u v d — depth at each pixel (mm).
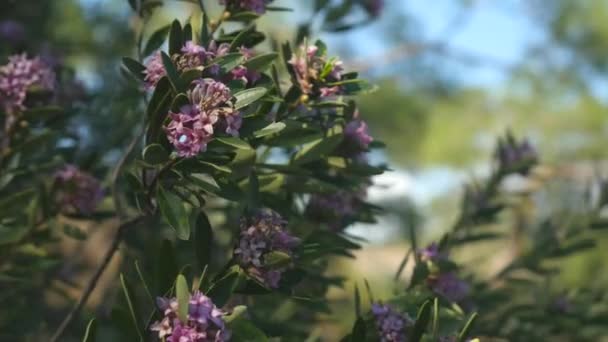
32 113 1773
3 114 1790
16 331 1894
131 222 1729
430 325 1700
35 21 2543
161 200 1615
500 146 2062
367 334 1677
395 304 1716
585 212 2066
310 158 1704
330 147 1703
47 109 1776
